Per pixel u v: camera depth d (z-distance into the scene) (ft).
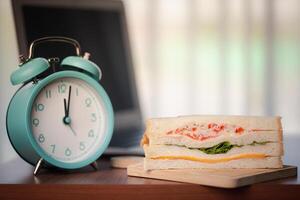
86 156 2.03
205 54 5.17
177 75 5.19
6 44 4.17
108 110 2.08
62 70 2.19
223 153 1.92
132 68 3.51
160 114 5.18
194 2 5.15
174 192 1.78
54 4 2.73
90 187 1.79
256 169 1.90
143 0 5.14
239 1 5.16
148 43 5.16
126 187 1.78
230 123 1.93
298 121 5.21
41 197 1.80
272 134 1.91
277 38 5.18
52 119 1.99
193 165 1.92
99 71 2.07
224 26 5.16
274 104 5.22
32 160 2.02
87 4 3.05
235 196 1.76
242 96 5.20
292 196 1.77
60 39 2.10
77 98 2.04
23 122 1.93
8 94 4.16
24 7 2.51
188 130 1.92
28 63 1.95
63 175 1.97
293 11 5.16
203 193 1.78
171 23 5.16
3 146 4.10
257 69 5.20
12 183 1.81
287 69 5.20
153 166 1.90
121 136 3.15
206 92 5.20
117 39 3.35
